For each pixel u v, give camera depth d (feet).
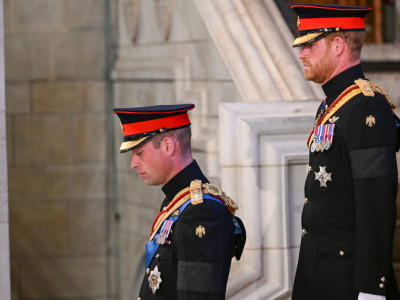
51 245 102.78
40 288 102.73
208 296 32.24
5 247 45.42
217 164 67.82
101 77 102.17
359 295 34.99
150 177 35.14
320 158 37.17
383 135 35.24
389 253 34.65
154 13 85.20
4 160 45.32
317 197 37.32
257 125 52.85
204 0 69.46
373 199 34.68
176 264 33.86
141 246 95.04
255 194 52.80
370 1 90.63
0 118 45.19
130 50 93.81
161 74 82.12
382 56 73.72
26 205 101.86
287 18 65.98
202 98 70.69
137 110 34.53
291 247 52.90
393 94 68.80
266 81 59.57
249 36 63.82
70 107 102.01
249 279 52.65
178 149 34.91
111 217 103.45
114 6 98.17
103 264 103.71
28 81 100.83
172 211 34.42
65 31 101.14
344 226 36.50
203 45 71.00
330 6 37.81
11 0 99.60
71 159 102.37
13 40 100.27
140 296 35.27
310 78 38.99
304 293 38.14
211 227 32.91
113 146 102.27
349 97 36.86
